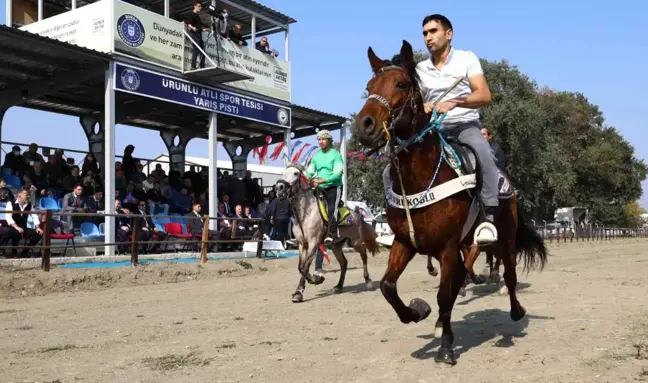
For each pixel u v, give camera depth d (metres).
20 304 9.62
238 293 10.79
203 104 18.17
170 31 17.19
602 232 44.28
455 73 5.54
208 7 18.44
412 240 5.06
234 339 6.43
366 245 11.08
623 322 6.80
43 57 15.25
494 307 8.26
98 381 4.86
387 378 4.77
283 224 18.95
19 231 12.64
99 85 17.80
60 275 11.65
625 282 10.92
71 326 7.51
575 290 9.84
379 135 4.80
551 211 49.91
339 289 10.73
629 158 62.81
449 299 5.05
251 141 25.33
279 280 13.02
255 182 23.25
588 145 59.91
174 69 17.23
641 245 30.64
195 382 4.77
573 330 6.46
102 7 15.69
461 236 5.21
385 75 4.97
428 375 4.84
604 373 4.72
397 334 6.50
